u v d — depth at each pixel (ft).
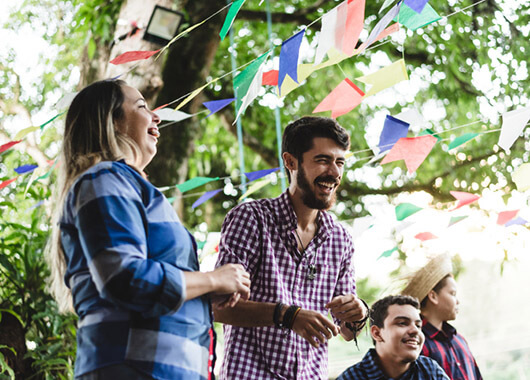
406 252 12.25
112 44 17.19
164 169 18.10
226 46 25.04
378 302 8.14
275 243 6.89
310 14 24.58
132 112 5.30
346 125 26.08
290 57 6.01
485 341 24.30
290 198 7.09
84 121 5.15
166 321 4.57
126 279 4.29
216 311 6.37
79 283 4.61
